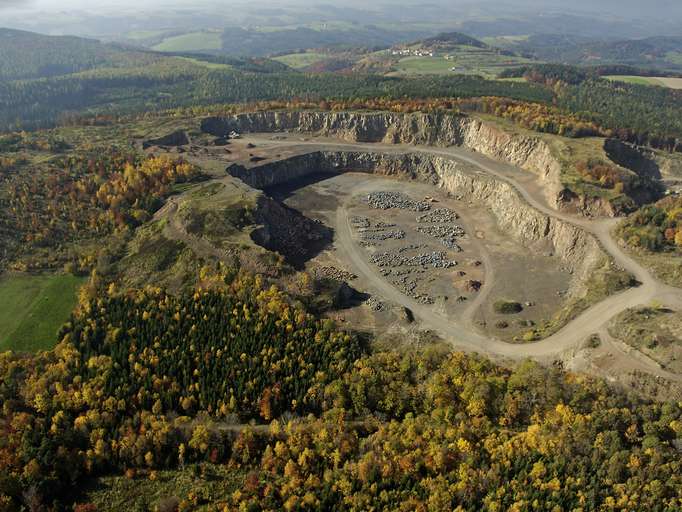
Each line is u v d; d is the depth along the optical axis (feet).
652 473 255.29
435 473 266.77
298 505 250.16
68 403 312.09
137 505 258.98
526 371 343.05
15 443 280.31
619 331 376.07
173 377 335.67
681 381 321.73
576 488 253.03
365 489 258.16
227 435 295.28
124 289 439.22
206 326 381.60
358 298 477.77
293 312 397.60
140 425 299.99
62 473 270.26
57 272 480.23
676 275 433.89
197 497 260.83
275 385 331.57
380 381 336.29
